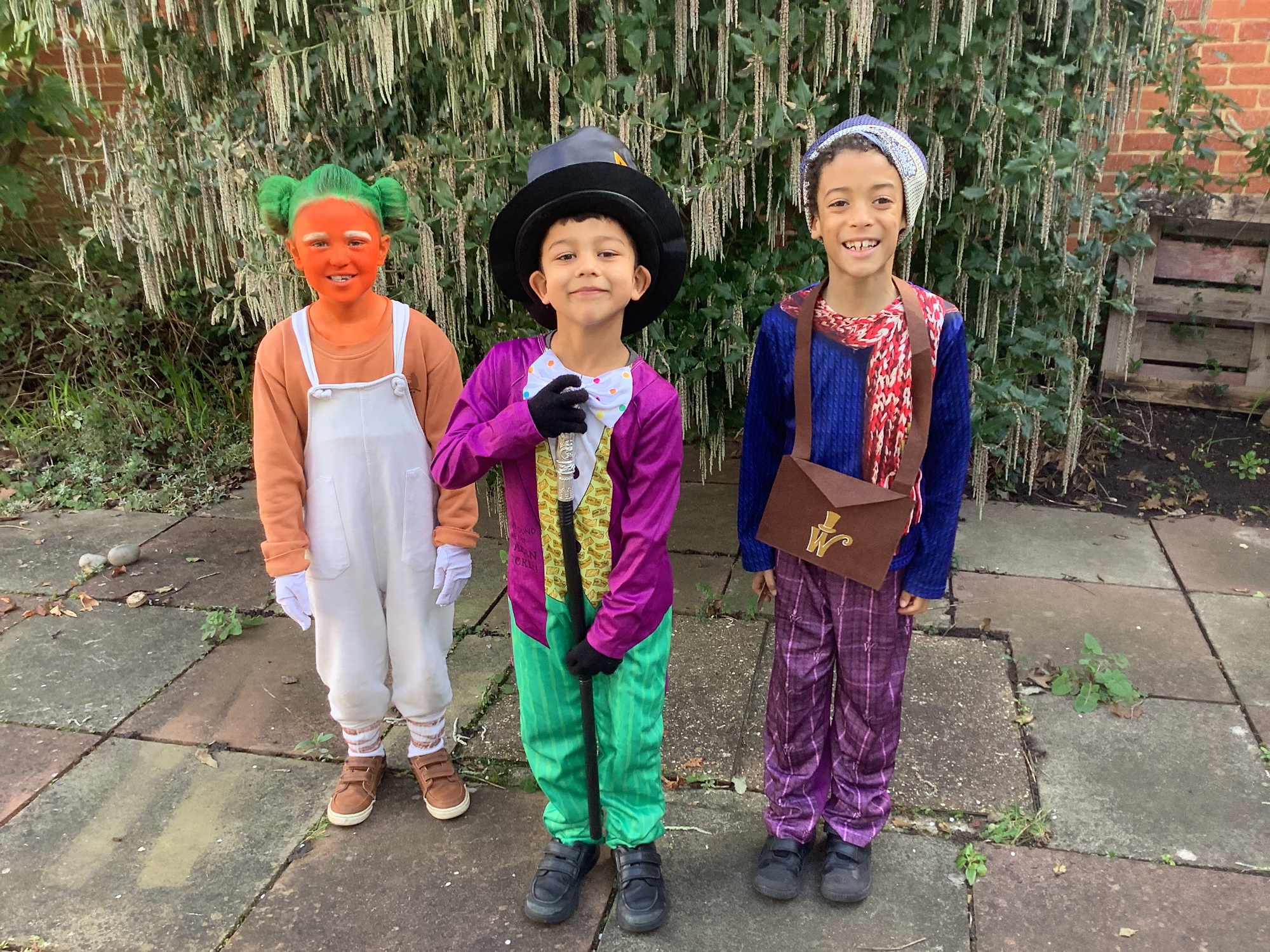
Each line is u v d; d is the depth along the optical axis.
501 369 1.73
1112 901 1.92
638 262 1.62
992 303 3.24
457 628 3.05
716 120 2.84
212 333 5.07
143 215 3.32
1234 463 4.17
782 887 1.92
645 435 1.65
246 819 2.21
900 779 2.29
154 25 3.30
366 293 1.93
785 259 2.96
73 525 3.93
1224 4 4.30
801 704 1.88
